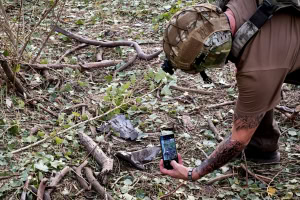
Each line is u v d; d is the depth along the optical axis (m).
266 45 2.20
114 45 4.73
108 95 3.76
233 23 2.21
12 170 3.00
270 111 2.99
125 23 5.44
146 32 5.20
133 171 3.12
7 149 3.21
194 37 2.15
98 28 5.30
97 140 3.32
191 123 3.62
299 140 3.46
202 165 2.54
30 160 3.08
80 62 4.51
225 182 3.06
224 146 2.43
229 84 4.17
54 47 4.79
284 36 2.22
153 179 3.05
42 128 3.47
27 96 3.84
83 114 3.59
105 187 2.95
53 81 4.10
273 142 3.14
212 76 4.33
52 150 3.24
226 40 2.15
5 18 3.98
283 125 3.62
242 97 2.28
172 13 5.41
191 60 2.18
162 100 3.93
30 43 4.64
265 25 2.21
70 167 3.07
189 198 2.90
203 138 3.47
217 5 2.33
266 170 3.17
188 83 4.22
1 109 3.65
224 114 3.74
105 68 4.43
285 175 3.12
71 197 2.87
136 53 4.68
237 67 2.26
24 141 3.28
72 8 5.82
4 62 3.63
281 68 2.21
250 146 3.18
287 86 4.12
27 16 5.32
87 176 2.98
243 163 3.20
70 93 3.98
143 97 3.95
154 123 3.62
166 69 2.33
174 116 3.72
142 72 4.33
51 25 4.81
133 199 2.85
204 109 3.83
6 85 3.78
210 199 2.90
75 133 3.40
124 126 3.47
